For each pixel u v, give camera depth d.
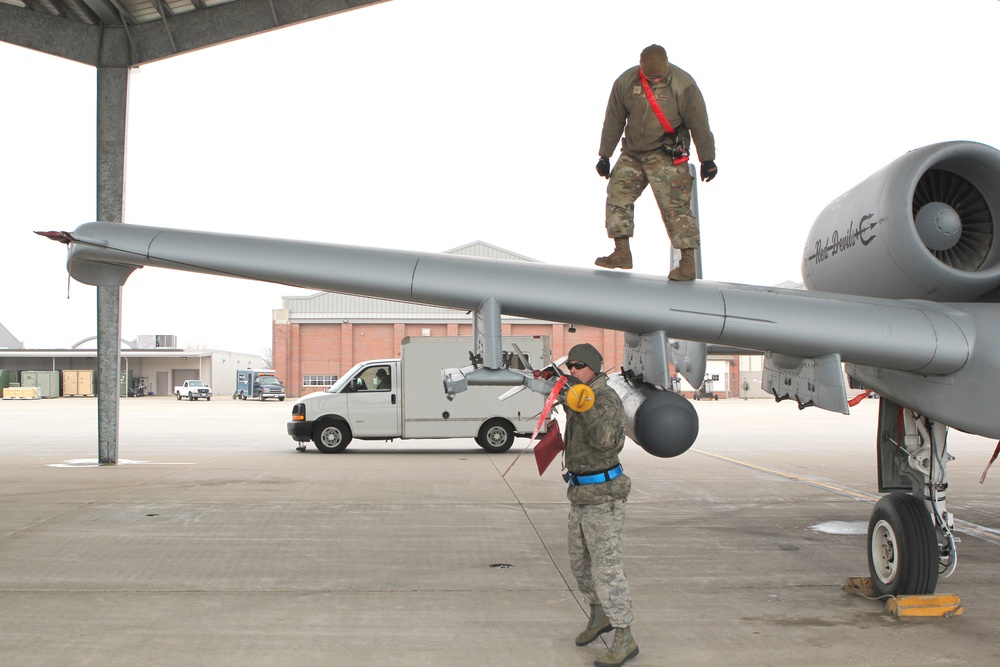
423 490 11.09
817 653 4.50
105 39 13.57
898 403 5.38
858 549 7.41
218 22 13.45
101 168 13.49
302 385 56.94
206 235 5.09
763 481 12.49
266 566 6.62
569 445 4.28
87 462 14.93
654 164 4.74
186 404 50.94
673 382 5.55
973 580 6.23
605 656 4.23
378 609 5.41
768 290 4.90
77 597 5.66
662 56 4.51
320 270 4.88
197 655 4.48
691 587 6.03
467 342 16.67
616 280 4.80
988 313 4.80
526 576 6.32
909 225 4.85
